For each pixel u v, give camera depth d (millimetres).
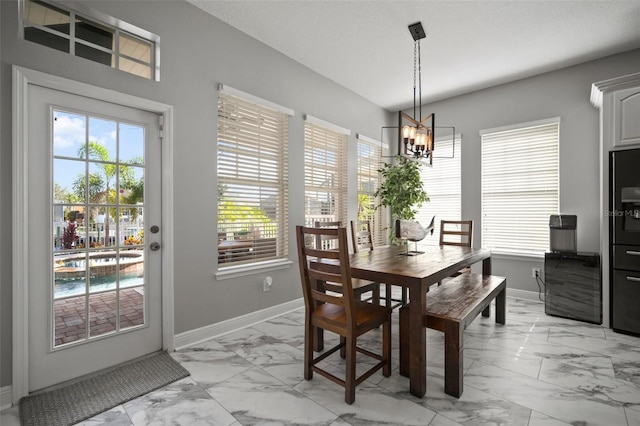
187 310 2496
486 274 3258
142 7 2242
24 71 1754
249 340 2600
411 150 2756
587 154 3443
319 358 1980
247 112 2979
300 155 3480
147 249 2305
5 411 1677
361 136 4371
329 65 3535
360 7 2545
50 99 1886
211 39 2658
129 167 2229
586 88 3451
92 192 2062
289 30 2877
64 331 1946
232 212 2863
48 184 1880
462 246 3699
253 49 2990
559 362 2197
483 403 1727
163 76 2354
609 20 2693
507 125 3979
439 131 4586
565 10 2564
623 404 1705
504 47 3143
